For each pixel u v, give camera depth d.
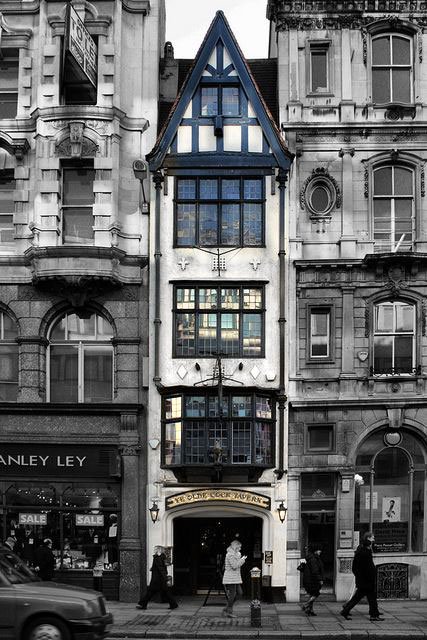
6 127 27.34
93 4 27.64
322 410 26.27
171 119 27.19
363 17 27.77
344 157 27.12
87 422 26.20
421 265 26.50
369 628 20.45
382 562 25.89
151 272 26.70
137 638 19.61
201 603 25.19
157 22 28.20
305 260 26.53
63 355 26.98
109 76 27.19
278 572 25.50
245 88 27.33
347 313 26.55
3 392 26.81
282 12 27.91
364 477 26.31
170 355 26.41
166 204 27.02
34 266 26.28
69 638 15.46
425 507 26.25
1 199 27.59
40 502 26.09
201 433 25.77
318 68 27.95
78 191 27.17
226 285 26.67
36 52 27.70
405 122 27.11
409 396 26.17
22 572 16.75
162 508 25.78
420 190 26.98
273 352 26.34
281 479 25.89
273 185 26.94
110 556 25.81
